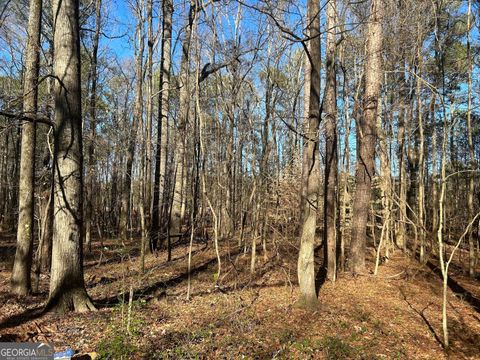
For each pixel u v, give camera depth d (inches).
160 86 628.1
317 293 350.3
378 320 286.7
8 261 491.5
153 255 539.5
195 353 205.9
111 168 964.0
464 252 633.6
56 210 263.9
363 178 452.8
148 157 465.7
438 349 242.2
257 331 247.4
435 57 593.0
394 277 437.7
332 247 405.7
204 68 514.6
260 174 437.7
